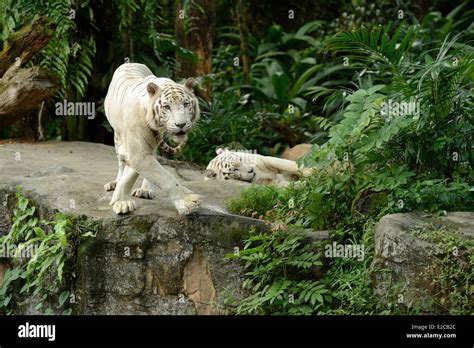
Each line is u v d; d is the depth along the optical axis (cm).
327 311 657
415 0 1675
